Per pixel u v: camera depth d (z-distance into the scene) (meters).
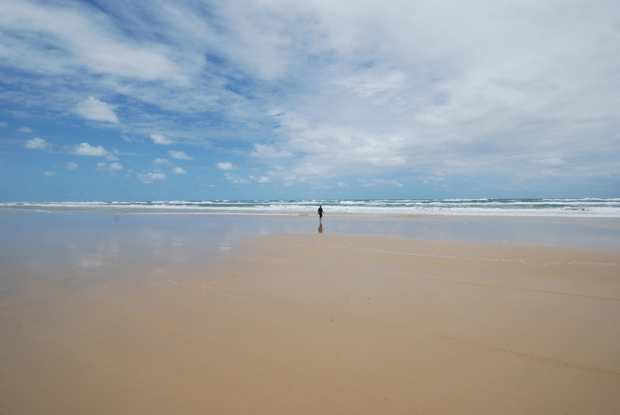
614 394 2.98
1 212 37.44
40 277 7.39
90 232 16.11
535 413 2.76
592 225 17.09
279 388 3.14
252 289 6.38
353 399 2.97
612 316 4.79
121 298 5.86
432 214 27.52
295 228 17.36
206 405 2.90
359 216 26.50
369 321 4.72
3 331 4.50
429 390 3.08
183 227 18.44
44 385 3.22
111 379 3.32
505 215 24.94
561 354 3.71
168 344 4.07
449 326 4.51
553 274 7.18
